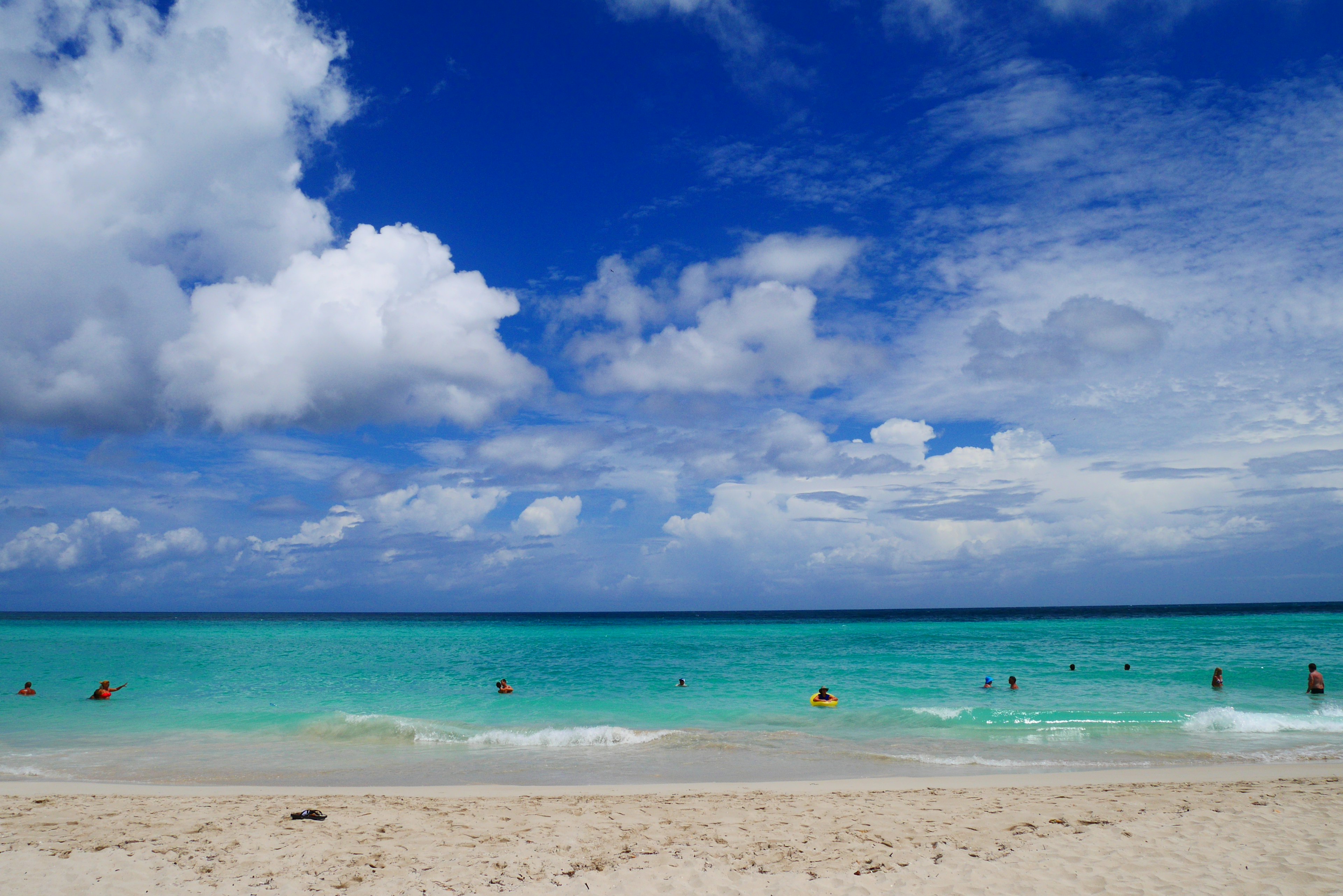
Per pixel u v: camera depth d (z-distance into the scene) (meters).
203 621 146.88
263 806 11.76
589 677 35.16
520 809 11.65
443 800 12.34
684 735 19.70
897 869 8.52
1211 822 10.20
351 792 13.36
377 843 9.62
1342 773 14.27
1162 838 9.50
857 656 46.28
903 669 37.47
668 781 14.74
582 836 9.98
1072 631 73.06
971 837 9.74
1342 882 7.79
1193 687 29.19
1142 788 12.87
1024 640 61.00
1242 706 24.19
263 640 67.06
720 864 8.79
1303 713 22.64
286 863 8.74
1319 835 9.44
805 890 7.94
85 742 19.25
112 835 9.91
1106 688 29.27
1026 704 25.25
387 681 34.16
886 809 11.41
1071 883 7.96
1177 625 83.88
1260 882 7.87
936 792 12.80
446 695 29.08
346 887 7.98
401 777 15.26
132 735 20.28
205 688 31.47
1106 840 9.45
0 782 14.77
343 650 53.50
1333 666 35.62
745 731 20.66
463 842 9.68
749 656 46.69
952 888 7.90
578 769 15.99
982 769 15.67
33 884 7.98
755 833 10.11
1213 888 7.74
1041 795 12.36
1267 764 15.84
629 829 10.39
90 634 75.44
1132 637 62.25
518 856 9.09
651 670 38.53
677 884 8.12
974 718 22.00
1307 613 133.62
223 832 10.09
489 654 49.34
